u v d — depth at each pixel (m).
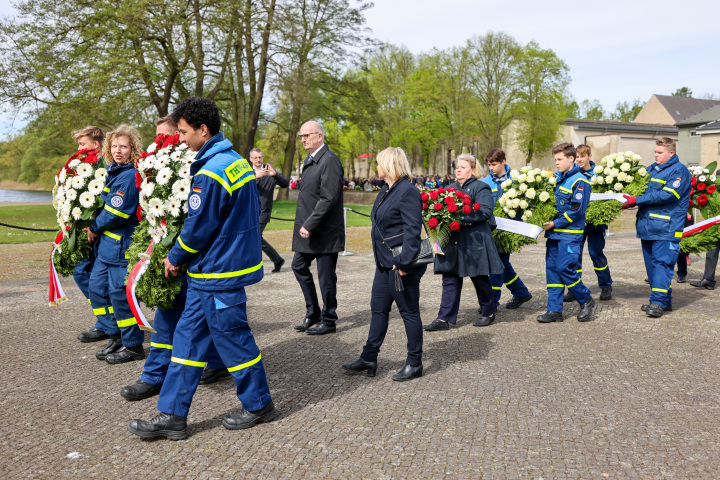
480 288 5.78
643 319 5.99
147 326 3.76
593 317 6.12
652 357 4.67
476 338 5.34
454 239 5.55
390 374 4.31
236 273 3.20
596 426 3.32
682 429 3.27
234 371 3.28
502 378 4.20
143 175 3.62
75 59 20.42
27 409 3.63
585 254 11.23
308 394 3.89
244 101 30.84
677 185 5.93
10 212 25.78
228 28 21.56
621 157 6.89
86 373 4.36
